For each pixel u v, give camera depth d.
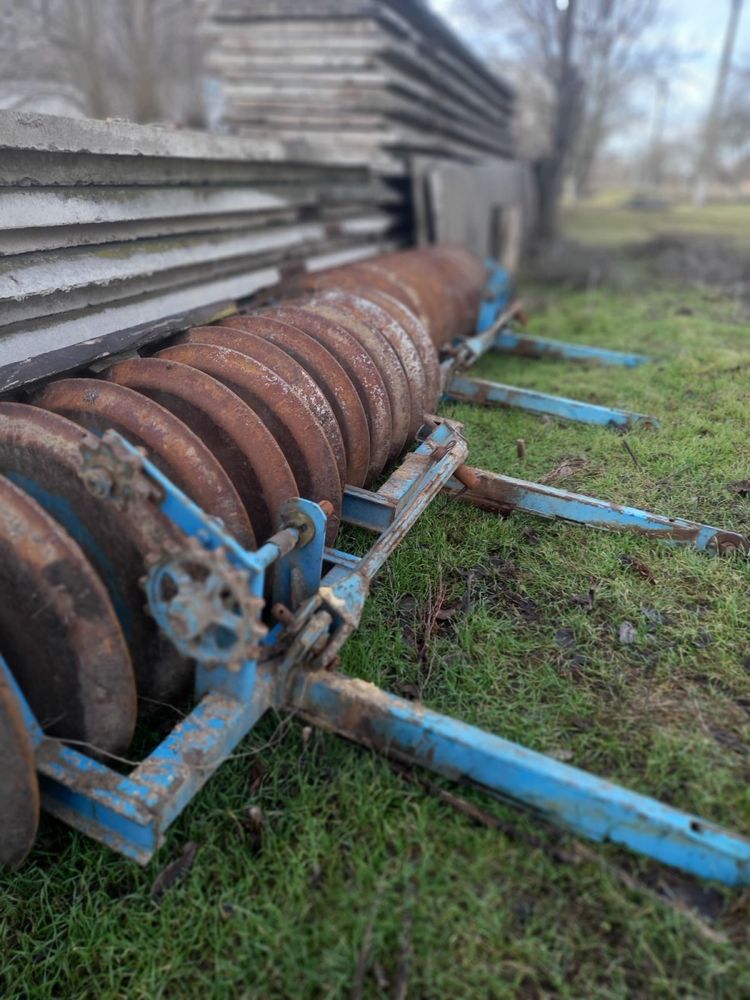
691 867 2.03
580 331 7.34
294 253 6.00
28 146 3.03
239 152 4.80
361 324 3.88
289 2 8.04
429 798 2.32
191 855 2.29
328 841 2.26
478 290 6.73
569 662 2.86
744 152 35.78
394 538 2.82
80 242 3.54
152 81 11.04
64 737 2.27
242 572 1.93
